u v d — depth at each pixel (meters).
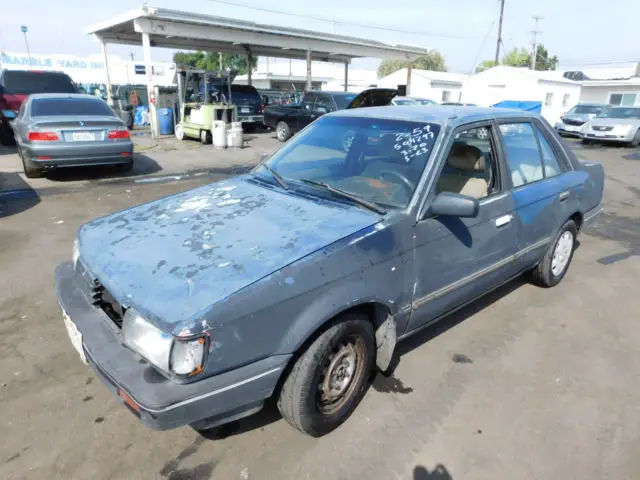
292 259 2.15
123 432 2.50
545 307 4.00
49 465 2.28
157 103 15.54
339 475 2.27
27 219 6.08
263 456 2.37
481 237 3.07
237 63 51.56
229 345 1.92
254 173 3.44
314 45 20.44
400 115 3.21
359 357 2.54
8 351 3.18
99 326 2.24
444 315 3.13
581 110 21.27
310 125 3.69
